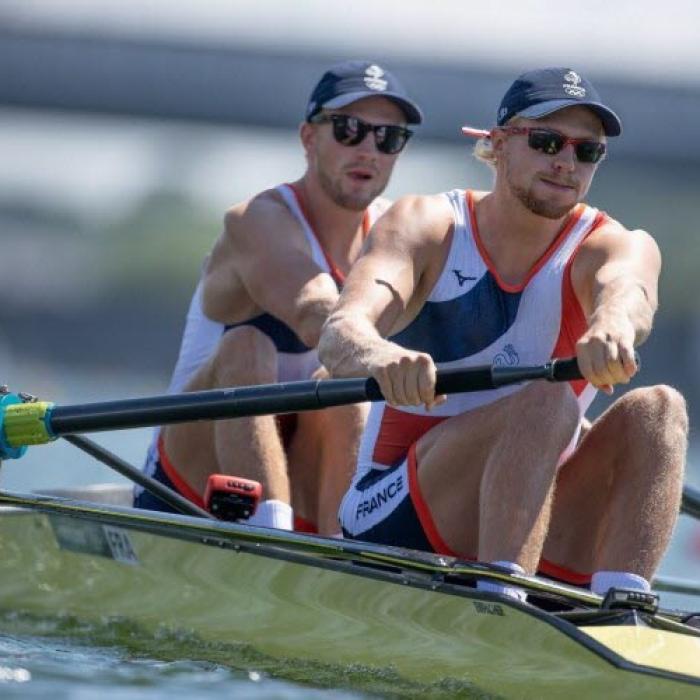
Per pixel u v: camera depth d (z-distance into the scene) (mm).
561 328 21328
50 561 22891
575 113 20656
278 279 25812
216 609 21172
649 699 17359
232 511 22844
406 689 19203
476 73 151250
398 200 21781
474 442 20188
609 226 21234
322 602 20234
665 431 19969
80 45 150625
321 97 26688
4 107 159625
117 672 19891
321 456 24891
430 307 21609
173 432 26234
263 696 18734
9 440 22266
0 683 18844
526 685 18234
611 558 19828
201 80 153375
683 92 162500
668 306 189250
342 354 19641
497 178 21266
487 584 19625
